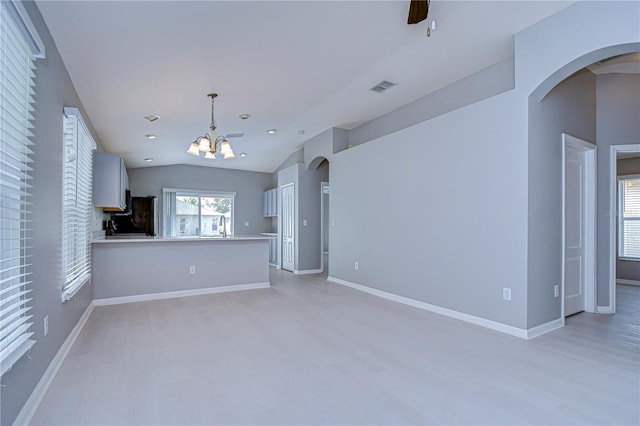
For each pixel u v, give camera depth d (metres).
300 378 2.37
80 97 3.76
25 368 1.86
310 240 7.32
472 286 3.66
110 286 4.57
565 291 3.83
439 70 3.96
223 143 4.42
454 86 4.29
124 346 2.95
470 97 4.11
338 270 6.04
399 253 4.66
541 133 3.33
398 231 4.69
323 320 3.75
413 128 4.47
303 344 3.02
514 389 2.21
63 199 2.79
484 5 2.82
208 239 5.21
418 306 4.33
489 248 3.50
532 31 3.13
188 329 3.42
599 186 4.14
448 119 3.98
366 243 5.32
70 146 3.12
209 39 2.98
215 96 4.25
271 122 5.66
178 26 2.73
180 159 8.13
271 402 2.06
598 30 2.71
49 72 2.44
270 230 9.95
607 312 4.06
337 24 2.93
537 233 3.28
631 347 2.95
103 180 4.52
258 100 4.55
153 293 4.84
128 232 7.66
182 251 5.05
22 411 1.81
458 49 3.50
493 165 3.48
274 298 4.85
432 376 2.40
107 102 4.05
